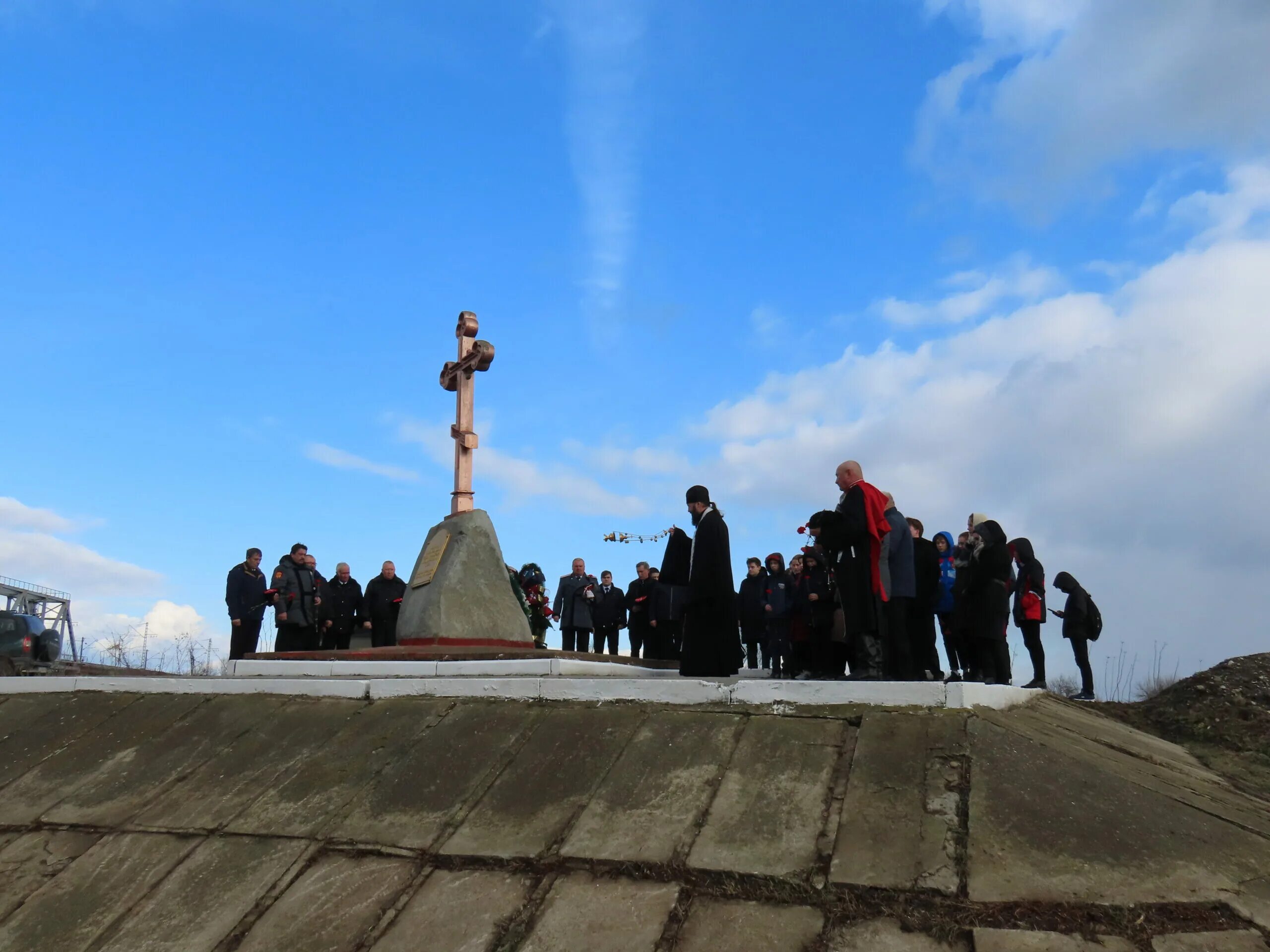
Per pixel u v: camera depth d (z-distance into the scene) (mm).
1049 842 5078
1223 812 5770
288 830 6223
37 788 7316
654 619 8961
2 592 32719
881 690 6520
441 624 10703
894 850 5129
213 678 8539
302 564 12500
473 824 5977
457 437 11781
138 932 5531
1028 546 11406
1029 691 8805
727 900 4996
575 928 4977
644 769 6199
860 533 7723
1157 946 4363
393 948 5082
